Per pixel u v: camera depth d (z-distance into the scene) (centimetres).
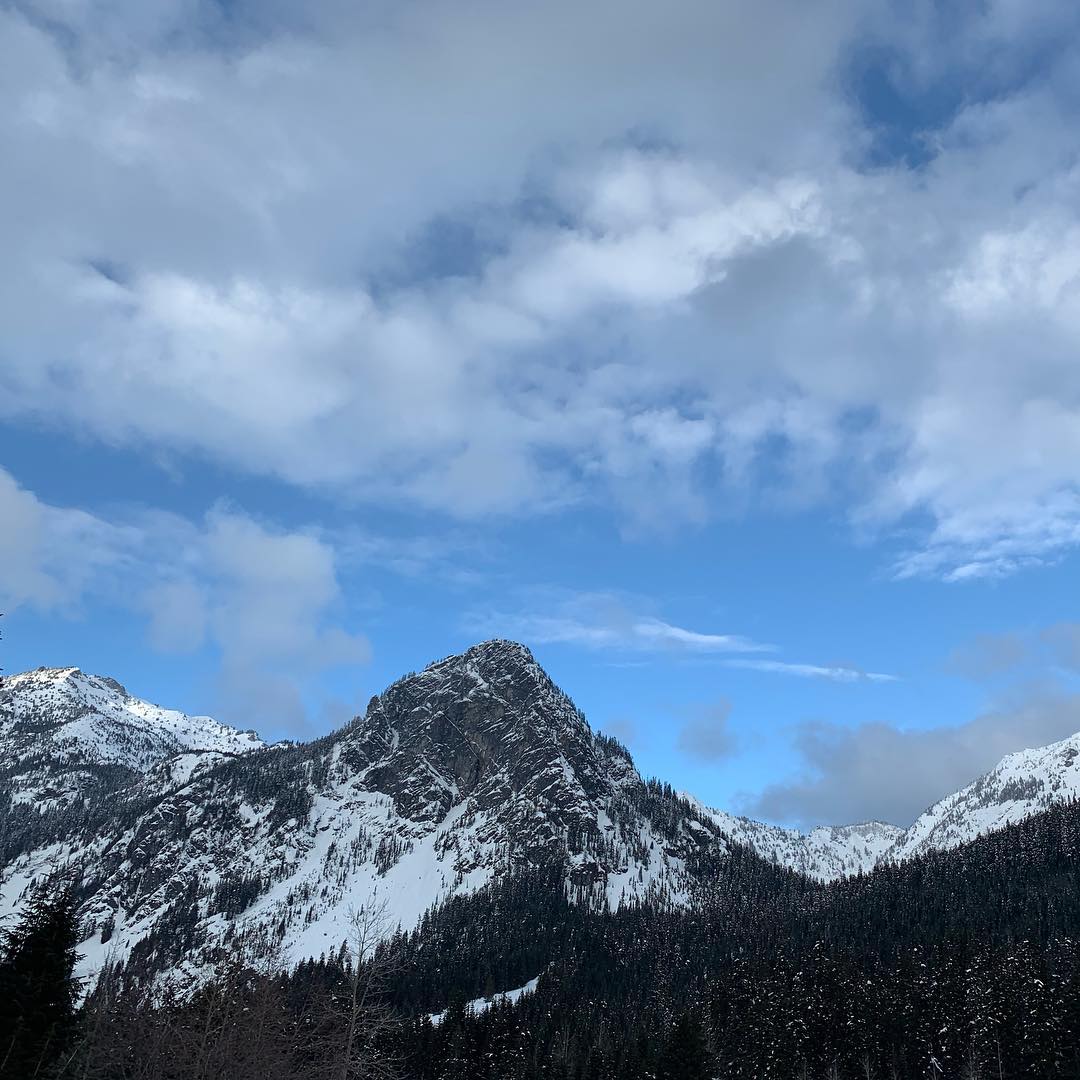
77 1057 5069
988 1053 12756
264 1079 5203
